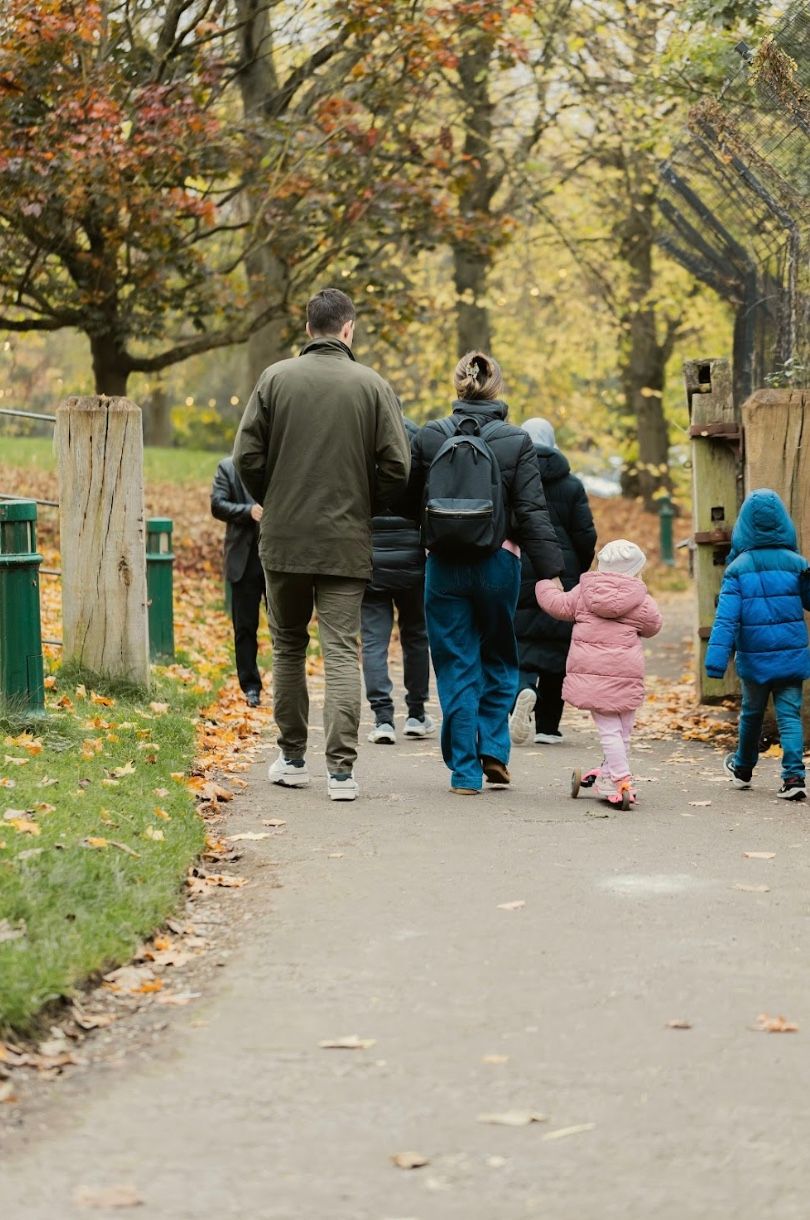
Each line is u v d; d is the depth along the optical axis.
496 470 12.53
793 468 15.73
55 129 26.73
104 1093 6.46
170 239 30.08
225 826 11.45
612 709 12.59
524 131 43.78
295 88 32.09
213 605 27.70
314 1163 5.80
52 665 16.50
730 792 13.48
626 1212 5.41
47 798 10.77
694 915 9.16
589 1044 7.05
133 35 30.48
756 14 23.17
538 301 52.31
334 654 12.49
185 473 46.25
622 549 12.73
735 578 13.25
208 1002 7.61
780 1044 7.06
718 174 18.39
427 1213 5.40
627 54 37.62
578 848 10.91
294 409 12.20
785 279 17.98
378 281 32.31
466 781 12.98
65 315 31.61
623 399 63.38
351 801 12.48
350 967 8.14
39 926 7.98
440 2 31.03
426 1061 6.83
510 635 13.04
